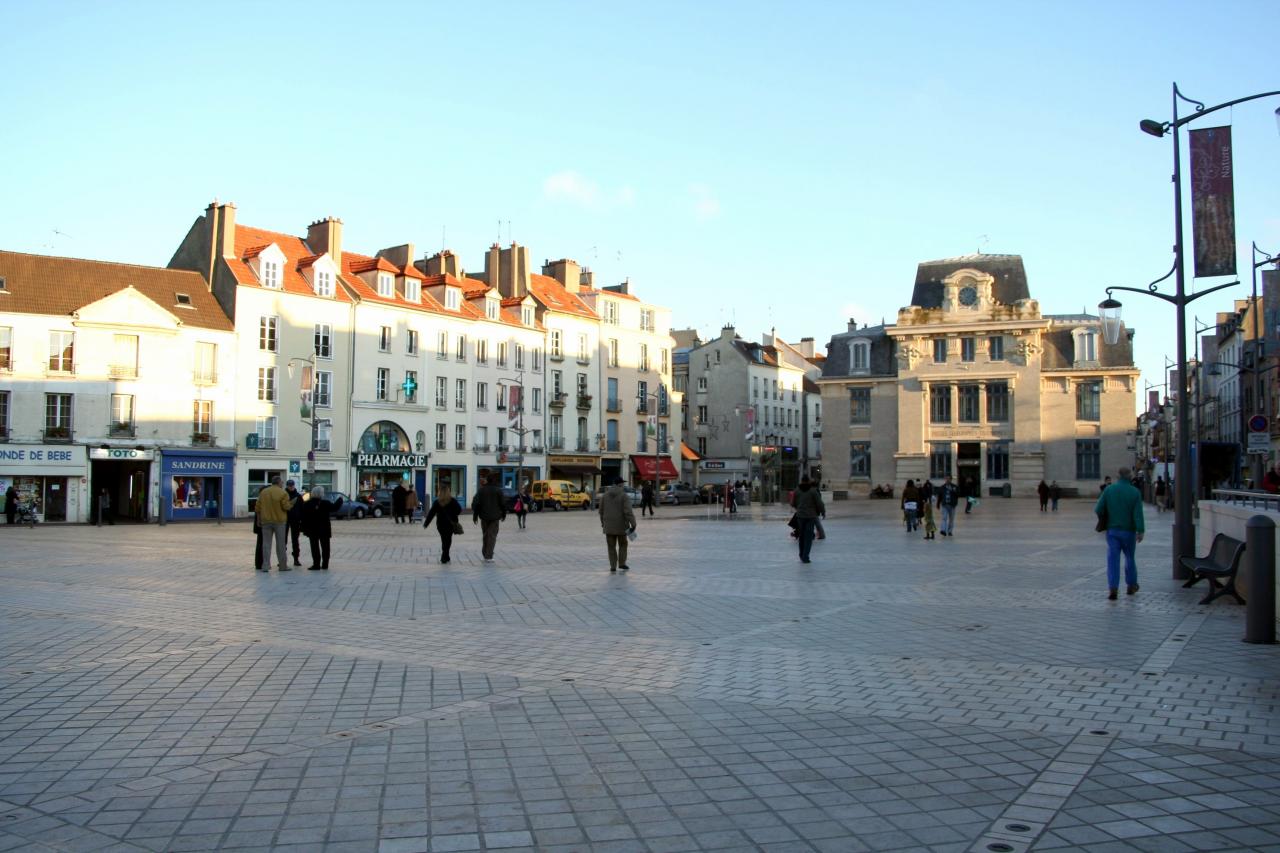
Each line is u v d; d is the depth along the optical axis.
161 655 9.59
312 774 5.84
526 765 6.01
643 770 5.91
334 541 28.30
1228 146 15.08
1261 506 13.39
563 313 68.81
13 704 7.58
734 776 5.79
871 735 6.67
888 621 11.73
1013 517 42.31
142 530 37.69
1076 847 4.70
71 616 12.30
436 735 6.68
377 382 56.62
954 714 7.23
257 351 51.50
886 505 60.31
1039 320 68.75
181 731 6.80
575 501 61.16
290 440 52.59
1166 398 64.94
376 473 56.66
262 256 52.03
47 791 5.55
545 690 8.05
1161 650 9.76
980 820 5.06
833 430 75.44
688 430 92.50
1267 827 4.94
